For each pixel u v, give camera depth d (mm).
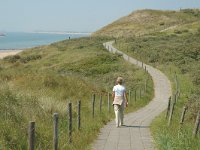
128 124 17469
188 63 54031
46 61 66312
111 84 40906
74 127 13195
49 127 11703
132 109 25703
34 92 19438
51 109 14555
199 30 101062
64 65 57875
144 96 32844
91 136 13070
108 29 153375
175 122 17375
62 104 16312
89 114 17844
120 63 57219
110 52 70562
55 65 59906
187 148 9789
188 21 156375
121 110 16578
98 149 11445
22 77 24562
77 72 52875
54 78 25328
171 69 48781
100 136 13727
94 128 14719
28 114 12000
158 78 44062
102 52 68938
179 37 90812
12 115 10867
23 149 9094
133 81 41500
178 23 152500
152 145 11984
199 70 44375
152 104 29938
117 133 14477
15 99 13156
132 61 59594
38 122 11656
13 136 9219
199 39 85625
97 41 98938
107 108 22469
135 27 150875
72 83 25922
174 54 60312
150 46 72688
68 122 12469
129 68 52125
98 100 24375
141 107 27734
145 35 102562
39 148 9430
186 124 15562
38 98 15711
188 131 12383
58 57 68875
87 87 26922
